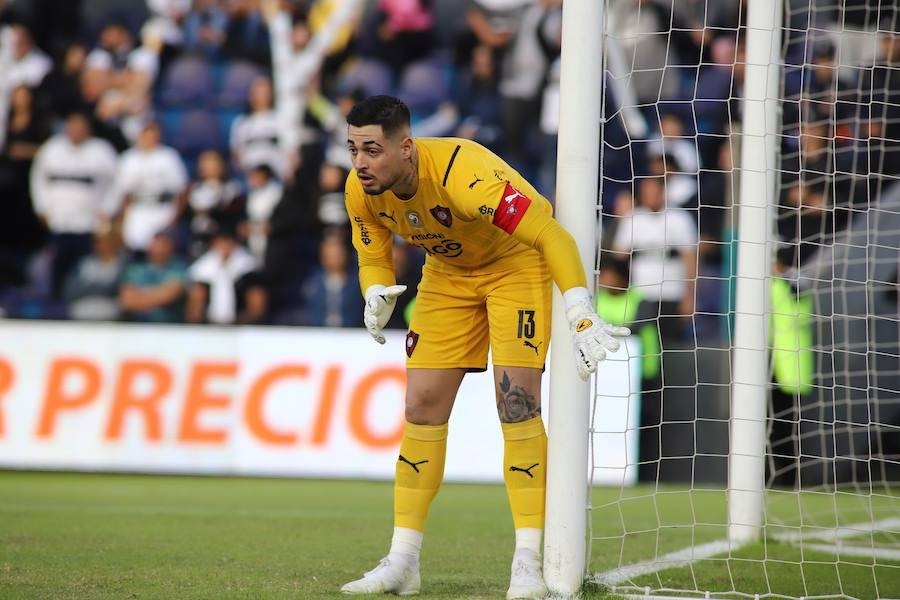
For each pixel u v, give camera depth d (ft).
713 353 105.50
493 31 142.41
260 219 134.51
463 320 45.11
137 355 105.60
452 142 42.50
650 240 128.36
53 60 141.90
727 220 129.59
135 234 134.92
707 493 100.83
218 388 105.50
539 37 141.90
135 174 136.67
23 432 104.68
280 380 105.50
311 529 69.77
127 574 48.85
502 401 44.14
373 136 40.01
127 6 143.74
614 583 48.26
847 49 120.06
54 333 105.81
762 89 65.82
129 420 105.09
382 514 79.71
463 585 47.78
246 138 137.90
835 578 53.47
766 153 65.98
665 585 49.70
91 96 141.08
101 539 62.34
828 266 106.22
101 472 109.70
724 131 133.59
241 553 57.47
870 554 63.67
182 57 143.43
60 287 134.82
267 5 143.43
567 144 44.45
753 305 66.13
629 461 104.78
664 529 77.30
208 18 143.64
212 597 42.42
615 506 91.40
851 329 104.53
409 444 45.34
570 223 44.16
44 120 140.36
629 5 134.82
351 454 104.68
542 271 44.11
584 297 39.73
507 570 53.42
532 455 44.09
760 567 56.75
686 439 105.19
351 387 105.29
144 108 141.38
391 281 46.60
